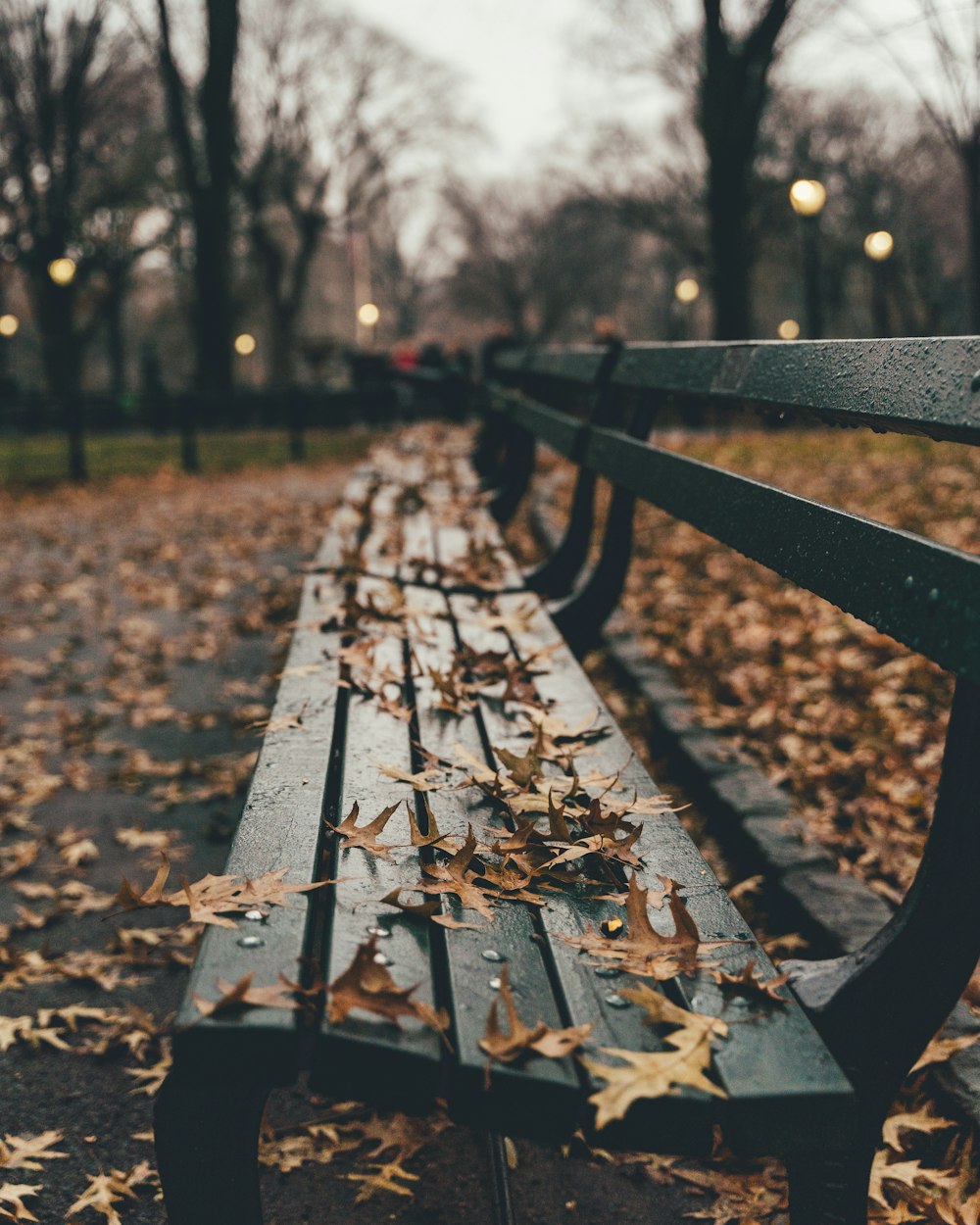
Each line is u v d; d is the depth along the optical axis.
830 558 1.53
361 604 2.97
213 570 7.64
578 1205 1.92
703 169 39.62
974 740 1.31
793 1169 1.40
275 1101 2.22
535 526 7.85
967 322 44.12
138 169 36.16
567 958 1.38
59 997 2.59
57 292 33.78
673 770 3.60
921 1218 1.74
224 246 27.55
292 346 42.22
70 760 4.07
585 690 2.45
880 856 2.90
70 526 10.08
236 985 1.18
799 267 42.03
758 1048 1.21
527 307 61.53
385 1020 1.20
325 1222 1.89
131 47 33.19
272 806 1.71
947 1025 2.08
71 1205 1.93
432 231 63.88
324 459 17.41
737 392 2.01
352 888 1.49
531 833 1.69
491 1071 1.15
